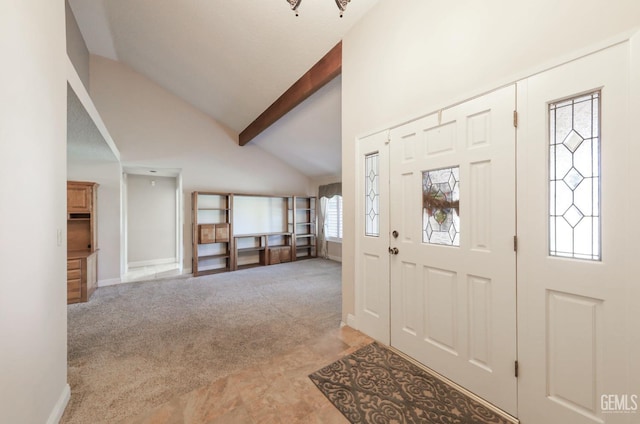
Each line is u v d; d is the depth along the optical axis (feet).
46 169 4.85
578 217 4.24
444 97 5.99
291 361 6.97
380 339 7.78
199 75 14.11
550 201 4.51
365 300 8.31
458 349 5.78
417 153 6.61
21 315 4.00
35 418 4.34
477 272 5.43
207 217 18.99
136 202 19.75
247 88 13.82
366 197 8.25
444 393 5.61
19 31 3.99
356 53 8.47
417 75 6.57
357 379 6.13
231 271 18.22
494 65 5.15
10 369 3.71
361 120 8.25
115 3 10.48
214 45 11.31
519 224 4.83
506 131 4.98
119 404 5.49
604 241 3.96
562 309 4.37
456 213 5.88
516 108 4.85
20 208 4.01
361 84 8.25
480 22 5.36
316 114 14.05
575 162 4.26
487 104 5.25
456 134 5.78
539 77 4.57
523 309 4.78
